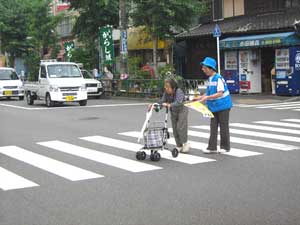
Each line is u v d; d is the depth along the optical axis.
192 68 32.22
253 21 27.61
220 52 29.00
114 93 29.91
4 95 30.25
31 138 13.27
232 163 9.32
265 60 27.69
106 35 30.34
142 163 9.54
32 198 7.23
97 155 10.49
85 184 7.98
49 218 6.26
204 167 9.02
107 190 7.55
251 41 25.75
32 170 9.18
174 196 7.11
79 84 23.86
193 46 31.95
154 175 8.48
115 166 9.32
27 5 45.12
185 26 28.94
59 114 19.61
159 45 33.28
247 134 13.00
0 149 11.62
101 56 32.50
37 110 21.84
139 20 28.78
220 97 10.15
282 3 27.20
